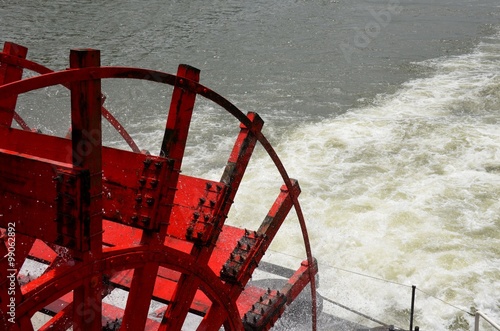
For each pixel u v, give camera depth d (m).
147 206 5.55
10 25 24.27
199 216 6.59
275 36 24.91
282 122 16.39
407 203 12.07
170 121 5.81
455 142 14.80
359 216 11.66
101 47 22.09
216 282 6.58
